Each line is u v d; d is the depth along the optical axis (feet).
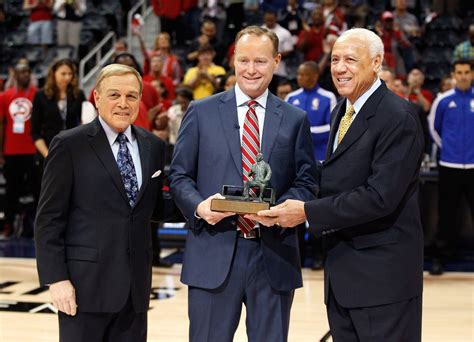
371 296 9.74
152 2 38.27
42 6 38.37
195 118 10.64
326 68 29.22
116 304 9.84
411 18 35.81
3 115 27.86
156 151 10.37
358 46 9.68
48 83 22.35
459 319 17.39
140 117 20.56
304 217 9.81
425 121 24.56
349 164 9.80
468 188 22.68
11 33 41.93
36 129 22.80
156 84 28.19
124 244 9.93
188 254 10.46
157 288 20.38
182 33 38.01
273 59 10.26
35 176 24.62
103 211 9.89
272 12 33.06
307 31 32.58
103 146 9.96
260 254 10.28
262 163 9.77
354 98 9.96
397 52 32.40
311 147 10.76
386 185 9.43
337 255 10.00
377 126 9.68
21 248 26.32
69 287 9.73
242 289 10.28
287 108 10.68
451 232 22.72
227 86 24.63
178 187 10.39
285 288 10.30
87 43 39.42
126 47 34.81
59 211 9.82
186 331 16.33
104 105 9.83
